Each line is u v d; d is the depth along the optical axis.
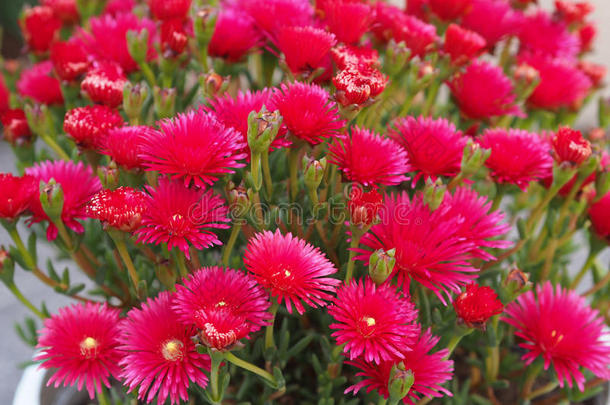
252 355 0.36
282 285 0.29
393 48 0.36
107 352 0.32
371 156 0.32
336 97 0.32
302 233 0.35
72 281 0.71
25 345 0.69
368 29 0.38
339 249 0.36
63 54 0.38
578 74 0.43
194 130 0.30
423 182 0.36
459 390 0.42
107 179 0.32
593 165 0.36
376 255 0.30
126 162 0.32
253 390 0.39
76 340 0.32
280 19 0.37
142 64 0.38
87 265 0.39
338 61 0.34
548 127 0.49
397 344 0.30
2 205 0.33
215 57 0.40
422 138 0.34
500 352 0.42
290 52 0.34
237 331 0.29
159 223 0.31
